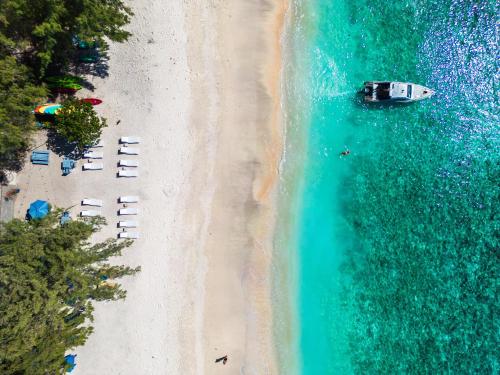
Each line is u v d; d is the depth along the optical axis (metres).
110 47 21.64
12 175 21.17
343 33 23.73
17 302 17.28
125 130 21.72
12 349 16.48
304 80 23.33
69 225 18.66
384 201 23.70
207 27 22.25
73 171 21.50
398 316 23.48
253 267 22.48
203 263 22.05
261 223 22.62
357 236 23.45
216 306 22.05
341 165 23.55
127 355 21.52
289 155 23.09
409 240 23.73
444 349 23.64
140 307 21.66
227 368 21.92
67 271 17.94
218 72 22.34
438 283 23.77
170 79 21.98
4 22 16.66
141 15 21.73
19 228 18.16
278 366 22.53
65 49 20.27
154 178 21.83
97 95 21.61
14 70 17.48
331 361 22.97
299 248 23.05
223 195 22.27
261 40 22.69
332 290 23.17
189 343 21.77
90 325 21.39
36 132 21.19
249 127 22.52
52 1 16.94
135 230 21.69
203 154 22.16
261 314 22.45
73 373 21.14
